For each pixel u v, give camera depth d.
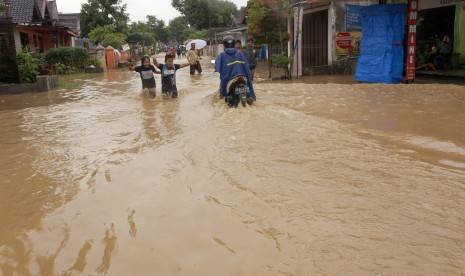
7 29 15.64
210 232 3.17
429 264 2.61
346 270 2.58
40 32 30.86
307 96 9.89
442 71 16.56
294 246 2.89
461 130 6.21
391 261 2.65
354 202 3.55
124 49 37.22
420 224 3.13
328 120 6.85
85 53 27.38
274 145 5.34
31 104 11.44
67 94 13.54
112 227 3.35
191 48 19.64
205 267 2.72
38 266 2.85
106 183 4.33
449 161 4.66
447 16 18.08
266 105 8.36
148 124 7.20
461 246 2.81
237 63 8.28
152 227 3.30
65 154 5.57
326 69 18.81
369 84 12.59
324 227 3.13
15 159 5.43
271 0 16.50
